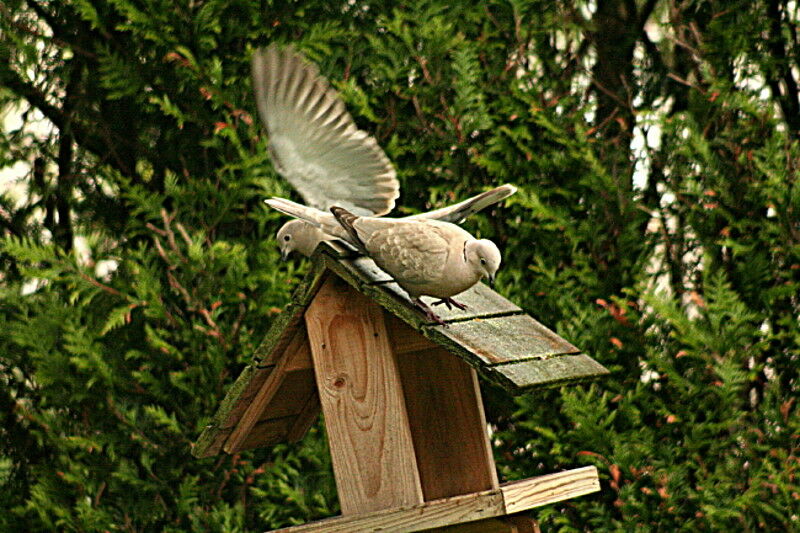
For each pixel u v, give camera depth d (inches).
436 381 279.4
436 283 228.7
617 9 446.0
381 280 251.9
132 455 421.4
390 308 246.5
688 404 401.4
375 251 235.3
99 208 440.5
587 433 387.2
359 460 261.7
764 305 414.0
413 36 421.7
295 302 261.3
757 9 424.5
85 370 410.9
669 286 427.8
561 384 228.8
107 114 442.3
